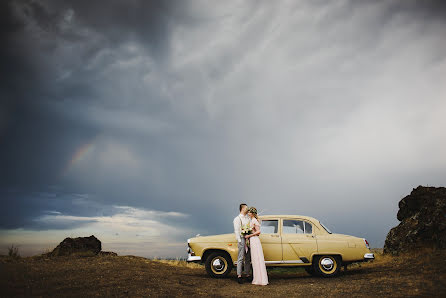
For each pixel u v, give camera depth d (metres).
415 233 11.23
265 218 9.30
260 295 6.70
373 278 8.08
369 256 8.88
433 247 10.51
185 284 7.91
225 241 9.04
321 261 8.93
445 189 11.84
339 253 8.87
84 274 8.16
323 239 9.01
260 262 8.20
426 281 6.77
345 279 8.38
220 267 9.02
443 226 10.60
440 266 8.16
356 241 9.05
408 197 12.59
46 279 7.37
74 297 5.95
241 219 8.52
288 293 6.81
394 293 6.05
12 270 7.95
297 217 9.33
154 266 11.01
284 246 8.90
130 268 9.68
